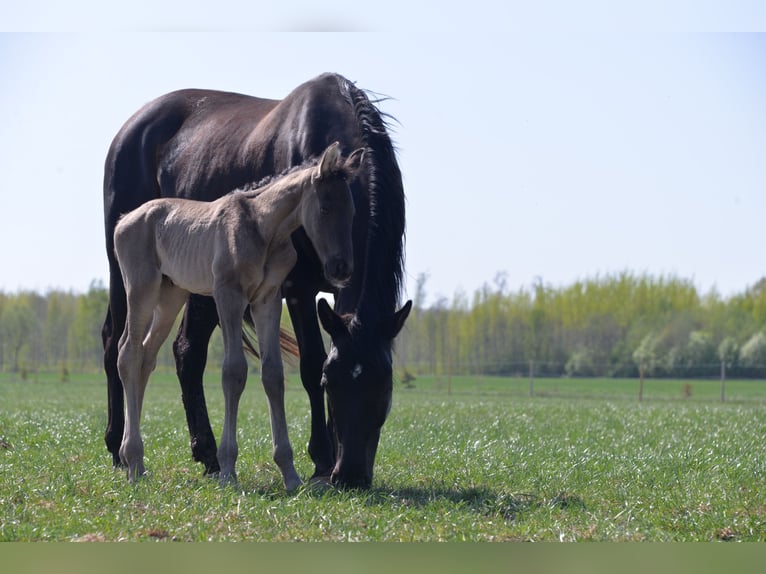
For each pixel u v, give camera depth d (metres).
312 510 9.25
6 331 96.62
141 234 11.64
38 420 19.05
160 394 41.09
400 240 11.26
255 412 22.70
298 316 12.24
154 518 8.88
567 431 17.95
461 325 92.94
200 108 15.34
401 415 21.92
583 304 93.00
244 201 10.82
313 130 12.45
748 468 12.52
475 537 8.41
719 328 88.00
